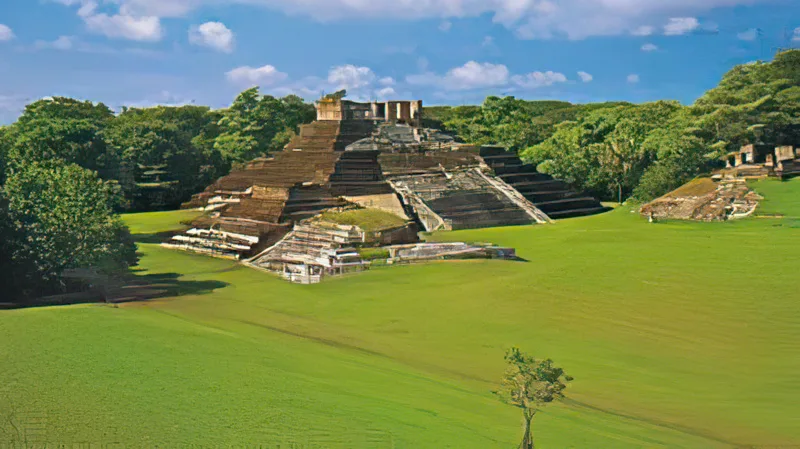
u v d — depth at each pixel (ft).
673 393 124.67
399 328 169.68
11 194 200.75
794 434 106.83
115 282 222.48
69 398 105.29
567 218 372.99
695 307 175.73
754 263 214.90
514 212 366.84
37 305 184.14
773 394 123.75
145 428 95.86
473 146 427.33
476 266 238.68
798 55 463.83
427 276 226.17
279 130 597.52
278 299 202.39
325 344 153.07
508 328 165.78
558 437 100.99
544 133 550.77
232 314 182.80
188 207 441.27
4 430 94.12
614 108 489.67
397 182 386.52
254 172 414.41
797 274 199.62
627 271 213.25
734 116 408.05
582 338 156.76
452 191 380.37
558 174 443.32
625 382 130.21
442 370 137.80
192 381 114.62
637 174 425.69
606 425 108.06
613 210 385.29
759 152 381.60
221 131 635.25
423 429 99.35
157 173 473.26
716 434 107.04
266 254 274.16
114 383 112.06
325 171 368.89
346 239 271.90
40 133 391.45
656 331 160.15
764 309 171.63
